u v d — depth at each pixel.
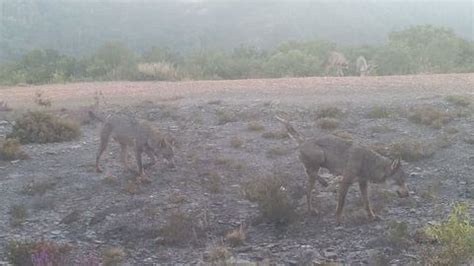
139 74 26.81
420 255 9.09
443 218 10.53
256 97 18.56
